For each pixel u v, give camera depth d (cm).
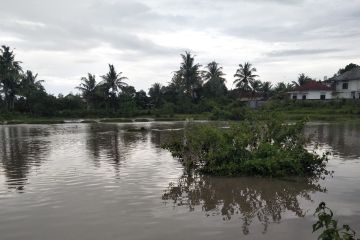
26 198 1206
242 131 1594
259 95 9088
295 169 1466
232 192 1259
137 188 1313
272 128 1630
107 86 8481
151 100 9275
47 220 1000
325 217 627
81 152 2241
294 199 1173
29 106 8006
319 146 2327
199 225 954
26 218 1018
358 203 1118
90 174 1554
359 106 6191
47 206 1119
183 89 8869
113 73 8475
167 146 1672
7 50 7838
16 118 7288
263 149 1522
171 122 5831
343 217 1000
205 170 1541
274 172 1465
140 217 1014
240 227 940
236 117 5634
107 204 1130
